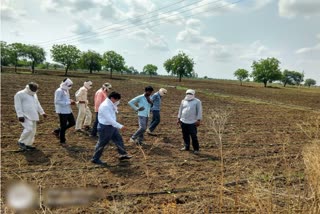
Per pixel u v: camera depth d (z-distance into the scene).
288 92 51.81
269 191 3.98
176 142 10.20
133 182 6.44
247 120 15.73
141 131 9.38
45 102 17.66
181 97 26.42
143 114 9.34
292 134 12.17
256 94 39.66
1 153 8.03
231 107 21.42
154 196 5.77
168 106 19.64
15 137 9.61
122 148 7.84
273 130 13.03
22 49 64.56
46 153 8.21
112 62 70.94
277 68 77.62
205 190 6.01
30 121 8.31
